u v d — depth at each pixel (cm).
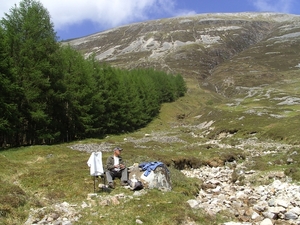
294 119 5209
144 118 8569
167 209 1204
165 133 6500
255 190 1767
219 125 6256
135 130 7644
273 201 1434
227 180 2194
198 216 1177
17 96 3953
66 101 4872
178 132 6700
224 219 1211
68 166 2203
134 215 1145
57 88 4528
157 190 1459
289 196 1533
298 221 1220
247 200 1528
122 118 6931
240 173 2267
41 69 4175
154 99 10088
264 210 1367
